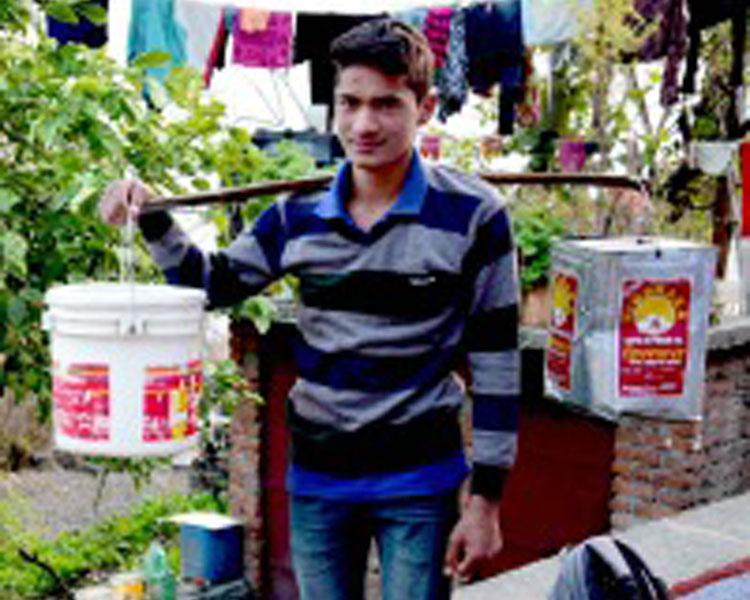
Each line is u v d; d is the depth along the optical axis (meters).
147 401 1.93
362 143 1.76
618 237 3.14
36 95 3.19
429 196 1.81
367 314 1.81
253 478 8.95
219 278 2.01
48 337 3.38
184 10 6.25
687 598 3.42
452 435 1.88
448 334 1.86
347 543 1.93
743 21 6.55
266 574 9.02
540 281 5.75
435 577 1.86
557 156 6.96
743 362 6.66
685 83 6.39
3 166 3.34
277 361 8.72
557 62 6.76
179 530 10.81
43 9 3.44
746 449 6.80
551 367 3.07
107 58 3.41
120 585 8.54
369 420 1.82
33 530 10.35
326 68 6.74
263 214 2.00
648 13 6.16
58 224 3.17
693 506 6.21
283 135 6.79
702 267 2.82
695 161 6.34
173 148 3.46
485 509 1.86
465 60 6.39
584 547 2.22
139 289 1.99
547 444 6.98
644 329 2.80
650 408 2.83
